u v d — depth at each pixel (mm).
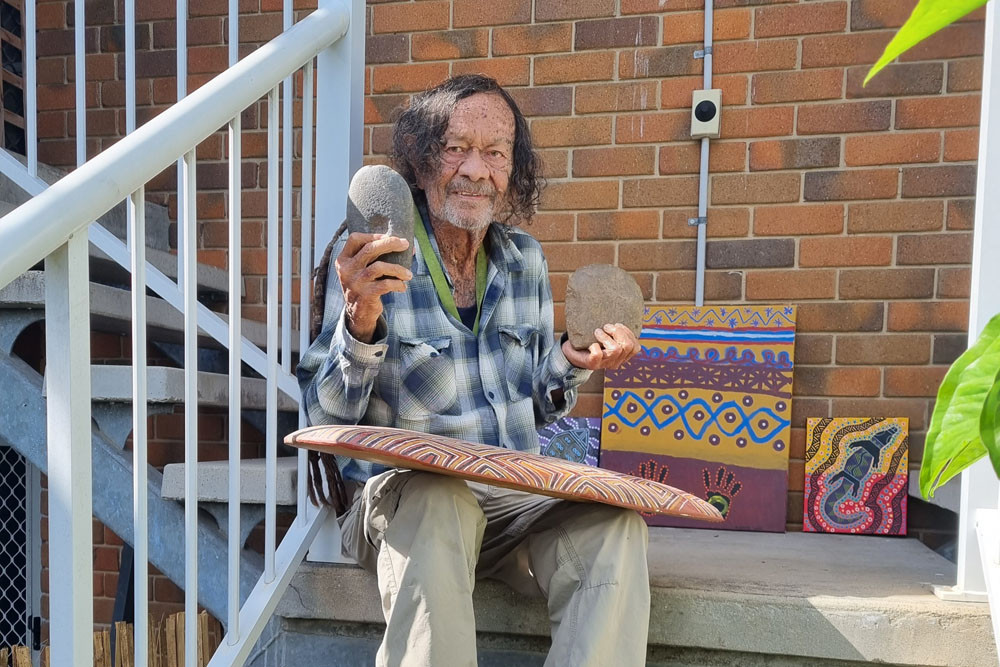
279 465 1637
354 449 1054
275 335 1366
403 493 1183
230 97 1186
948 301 2104
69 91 2566
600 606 1121
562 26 2318
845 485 2086
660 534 2008
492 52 2361
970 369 620
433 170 1441
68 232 890
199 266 2232
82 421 930
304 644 1500
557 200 2330
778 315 2178
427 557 1102
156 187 2523
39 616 2723
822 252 2176
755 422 2137
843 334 2164
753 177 2217
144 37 2537
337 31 1456
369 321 1159
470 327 1508
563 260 2332
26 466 2729
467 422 1387
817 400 2172
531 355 1534
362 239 1110
